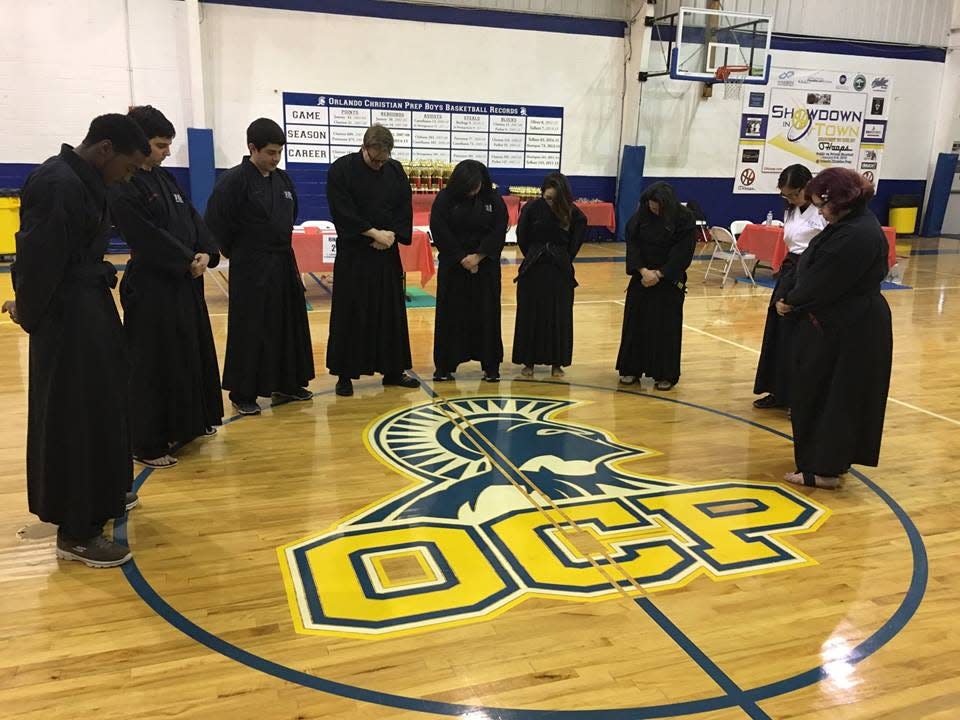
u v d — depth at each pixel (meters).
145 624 2.23
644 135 11.87
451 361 4.66
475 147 11.10
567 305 4.72
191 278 3.31
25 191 2.31
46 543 2.70
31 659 2.06
